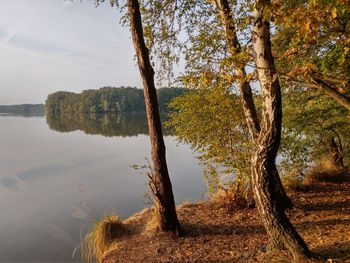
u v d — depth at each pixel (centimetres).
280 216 497
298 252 481
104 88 12125
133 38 696
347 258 461
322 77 438
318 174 1094
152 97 708
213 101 808
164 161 721
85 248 851
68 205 1334
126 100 11225
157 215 731
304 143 997
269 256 495
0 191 1582
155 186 721
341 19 416
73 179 1803
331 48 611
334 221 691
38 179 1822
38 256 856
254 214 806
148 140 3638
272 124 470
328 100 823
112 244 727
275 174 809
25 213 1255
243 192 852
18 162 2366
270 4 366
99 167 2133
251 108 765
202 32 804
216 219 801
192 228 754
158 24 866
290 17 365
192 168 1967
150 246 679
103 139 3812
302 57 632
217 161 829
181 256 619
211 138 846
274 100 461
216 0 712
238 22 530
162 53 888
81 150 2928
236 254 591
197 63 757
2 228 1102
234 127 840
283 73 437
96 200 1386
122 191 1523
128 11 703
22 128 5797
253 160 502
